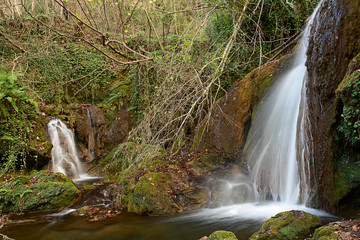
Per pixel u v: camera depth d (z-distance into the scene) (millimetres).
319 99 4449
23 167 8141
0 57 9320
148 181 5980
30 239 4684
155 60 6367
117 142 11281
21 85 8867
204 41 8633
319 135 4422
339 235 2955
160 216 5500
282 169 5594
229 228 4516
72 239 4609
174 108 5953
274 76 6805
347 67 3967
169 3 12242
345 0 3986
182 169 6832
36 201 6203
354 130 3766
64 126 10273
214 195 6008
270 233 3574
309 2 7910
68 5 8242
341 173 4168
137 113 10766
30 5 12328
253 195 6125
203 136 7984
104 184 8109
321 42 4367
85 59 12906
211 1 7027
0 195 6246
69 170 9523
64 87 12273
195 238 4312
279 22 8508
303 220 3662
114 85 13156
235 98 7480
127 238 4562
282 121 5918
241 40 8359
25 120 8672
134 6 6023
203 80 6594
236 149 7125
